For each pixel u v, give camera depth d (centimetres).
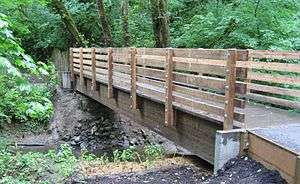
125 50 1009
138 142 1341
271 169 521
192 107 693
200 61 656
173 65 746
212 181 565
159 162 770
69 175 672
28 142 1330
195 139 707
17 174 652
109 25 1997
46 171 676
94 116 1492
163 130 839
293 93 771
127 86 1012
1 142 928
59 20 2116
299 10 1320
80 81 1587
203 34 1440
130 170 711
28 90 437
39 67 439
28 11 2025
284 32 1248
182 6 1844
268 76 825
